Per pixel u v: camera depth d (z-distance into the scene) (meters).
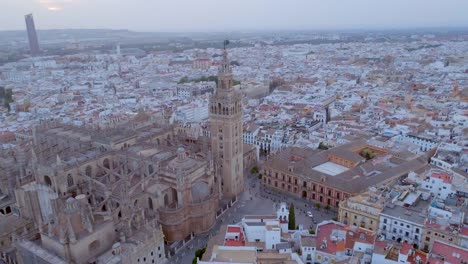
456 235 117.31
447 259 106.81
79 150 170.62
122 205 125.38
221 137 170.62
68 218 107.31
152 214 137.38
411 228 127.19
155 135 197.12
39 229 115.12
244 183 197.12
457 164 186.00
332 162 199.62
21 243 118.31
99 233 113.81
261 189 189.38
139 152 168.50
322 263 116.19
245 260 106.19
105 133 187.00
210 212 149.38
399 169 181.62
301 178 176.75
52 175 136.75
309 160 193.50
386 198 145.38
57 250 110.69
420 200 146.25
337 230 124.31
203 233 147.88
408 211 134.88
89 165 157.00
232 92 166.50
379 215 134.25
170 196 149.12
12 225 136.25
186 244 140.25
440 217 127.06
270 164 190.50
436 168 179.50
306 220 156.88
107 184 144.62
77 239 108.00
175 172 147.12
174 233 140.88
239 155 178.12
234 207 168.62
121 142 178.00
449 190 147.75
